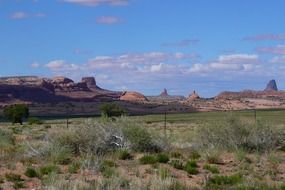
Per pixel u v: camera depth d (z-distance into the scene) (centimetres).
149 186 1393
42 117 17875
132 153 2350
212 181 1614
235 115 2709
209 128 2639
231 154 2364
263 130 2586
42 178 1627
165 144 2530
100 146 2323
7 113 10294
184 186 1452
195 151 2414
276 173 1844
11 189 1479
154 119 11525
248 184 1538
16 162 2044
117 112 8262
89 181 1501
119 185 1409
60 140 2302
